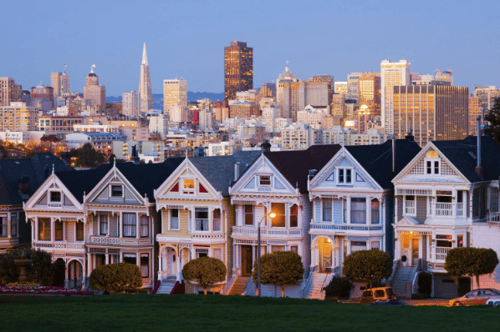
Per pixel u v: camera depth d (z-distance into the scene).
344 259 109.00
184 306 84.44
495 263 100.19
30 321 75.44
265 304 87.00
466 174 103.81
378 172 109.25
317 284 109.50
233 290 113.06
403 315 78.12
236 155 123.12
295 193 110.00
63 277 122.50
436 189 104.75
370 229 108.00
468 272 98.88
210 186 113.19
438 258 105.00
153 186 120.69
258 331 71.62
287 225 110.94
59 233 123.12
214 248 113.62
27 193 129.38
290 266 106.00
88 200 120.50
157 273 118.56
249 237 112.81
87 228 120.81
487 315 77.81
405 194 106.38
